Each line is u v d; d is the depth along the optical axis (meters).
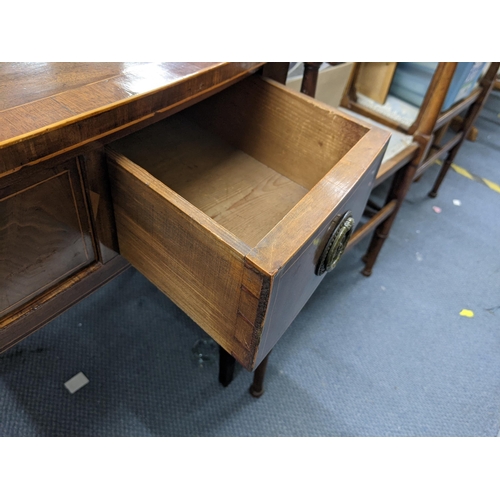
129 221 0.64
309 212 0.54
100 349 1.01
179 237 0.56
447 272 1.34
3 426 0.87
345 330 1.14
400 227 1.48
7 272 0.56
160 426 0.91
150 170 0.80
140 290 1.14
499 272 1.37
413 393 1.03
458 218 1.55
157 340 1.05
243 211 0.76
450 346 1.14
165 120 0.91
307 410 0.98
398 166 1.03
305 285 0.64
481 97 1.30
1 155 0.44
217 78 0.65
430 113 1.01
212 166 0.83
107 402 0.93
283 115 0.77
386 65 1.14
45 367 0.96
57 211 0.57
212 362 1.02
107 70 0.59
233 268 0.51
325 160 0.77
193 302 0.64
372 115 1.19
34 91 0.52
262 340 0.57
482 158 1.85
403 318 1.19
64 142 0.50
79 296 0.72
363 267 1.32
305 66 0.93
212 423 0.93
